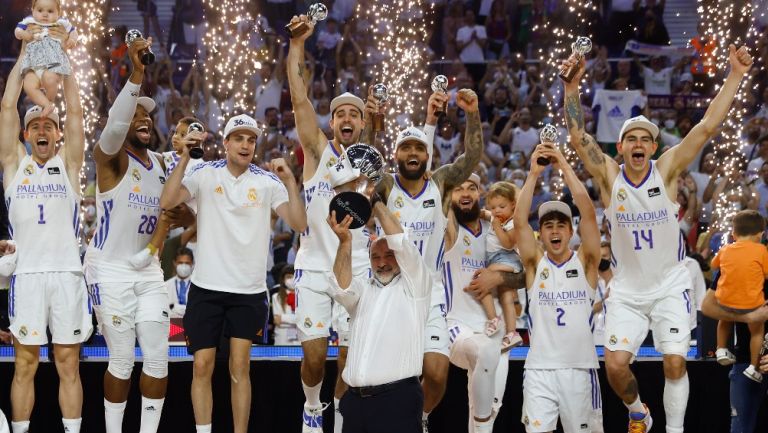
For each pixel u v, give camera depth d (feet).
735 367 23.30
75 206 20.67
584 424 21.07
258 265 20.42
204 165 20.63
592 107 45.50
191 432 23.56
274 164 20.31
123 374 20.74
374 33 48.47
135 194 20.77
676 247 21.27
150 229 21.08
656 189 21.09
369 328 17.19
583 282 21.33
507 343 21.95
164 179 21.34
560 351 21.08
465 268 22.24
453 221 22.18
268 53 46.93
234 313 20.31
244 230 20.29
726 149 42.50
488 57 50.52
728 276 22.68
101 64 45.27
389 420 16.90
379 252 17.54
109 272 20.66
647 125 20.98
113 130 19.69
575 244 36.19
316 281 21.34
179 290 28.55
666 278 21.31
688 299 21.21
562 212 21.50
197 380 20.13
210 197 20.30
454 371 24.35
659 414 24.07
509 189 22.72
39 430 23.17
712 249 36.88
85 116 42.32
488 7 51.49
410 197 20.68
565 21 50.14
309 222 21.47
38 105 20.47
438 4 51.03
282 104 46.42
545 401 20.97
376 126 21.94
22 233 20.34
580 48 20.83
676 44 51.52
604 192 21.59
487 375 21.08
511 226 22.50
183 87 46.11
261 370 23.75
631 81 47.93
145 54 19.45
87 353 24.79
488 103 47.03
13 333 20.26
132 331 20.81
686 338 20.89
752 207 39.24
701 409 24.31
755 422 23.29
